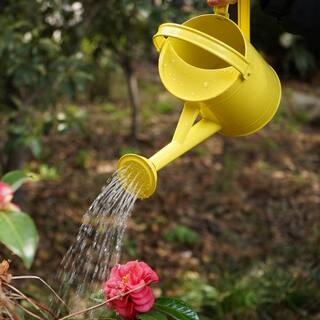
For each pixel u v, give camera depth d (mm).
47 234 5988
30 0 4508
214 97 1742
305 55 7918
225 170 8430
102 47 5609
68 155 8750
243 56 1731
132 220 6621
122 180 1752
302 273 4738
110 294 1904
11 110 4852
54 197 7102
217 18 1867
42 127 4801
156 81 12273
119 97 11477
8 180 2623
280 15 2123
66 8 4840
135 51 6359
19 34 4355
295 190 7906
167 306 1988
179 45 1860
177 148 1773
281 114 11195
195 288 4695
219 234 6469
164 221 6656
